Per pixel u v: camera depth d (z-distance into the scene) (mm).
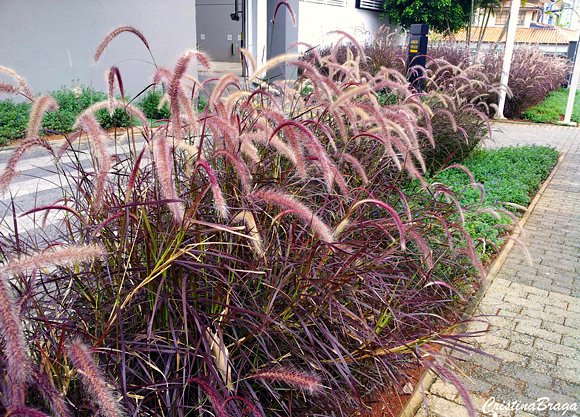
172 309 2066
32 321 1862
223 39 28188
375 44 15461
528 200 6816
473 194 6270
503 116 17281
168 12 14242
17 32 10977
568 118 16578
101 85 12992
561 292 4328
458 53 17422
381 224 2900
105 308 1947
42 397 1590
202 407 1924
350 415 2363
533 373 3168
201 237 2143
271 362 2117
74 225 2537
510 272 4715
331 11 24109
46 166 7301
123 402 1703
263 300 2316
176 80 1824
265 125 2279
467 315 3818
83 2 12156
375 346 2525
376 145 3881
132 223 2137
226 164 2418
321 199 3219
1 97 10227
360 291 2578
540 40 46250
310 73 2992
